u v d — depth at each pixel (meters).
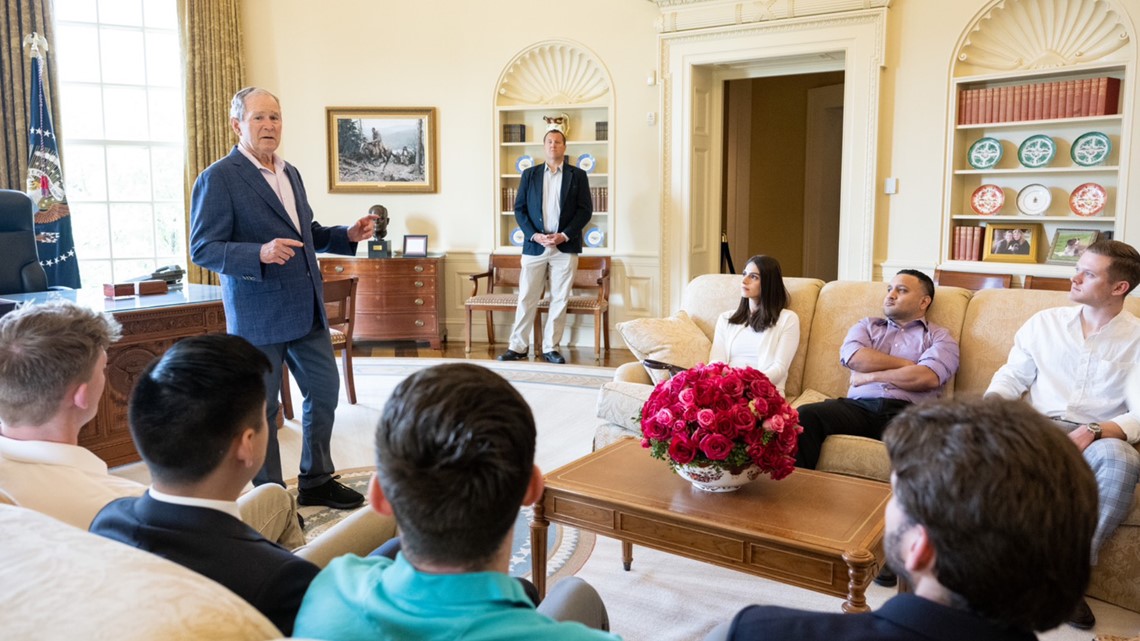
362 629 0.90
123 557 0.85
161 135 7.07
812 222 8.65
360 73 7.21
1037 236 5.48
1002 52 5.47
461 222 7.31
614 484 2.40
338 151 7.29
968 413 0.85
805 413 3.00
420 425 0.88
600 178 7.08
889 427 0.91
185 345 1.25
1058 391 2.82
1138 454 2.49
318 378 3.30
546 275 6.90
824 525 2.07
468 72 7.11
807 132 8.56
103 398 3.78
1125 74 5.07
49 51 6.35
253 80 7.20
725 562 2.09
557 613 1.41
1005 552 0.78
